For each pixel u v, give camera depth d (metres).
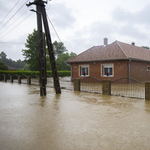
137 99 8.16
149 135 3.73
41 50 9.91
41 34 10.07
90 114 5.50
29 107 6.71
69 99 8.38
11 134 3.88
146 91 7.96
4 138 3.66
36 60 39.34
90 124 4.50
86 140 3.49
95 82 19.31
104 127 4.26
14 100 8.32
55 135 3.79
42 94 9.74
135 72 18.25
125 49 19.53
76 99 8.34
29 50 39.03
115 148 3.12
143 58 19.27
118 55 17.66
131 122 4.64
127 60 16.98
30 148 3.17
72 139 3.55
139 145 3.24
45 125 4.48
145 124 4.46
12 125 4.52
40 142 3.43
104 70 18.94
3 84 18.08
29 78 17.72
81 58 20.69
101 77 18.84
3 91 11.95
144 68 20.06
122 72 17.30
